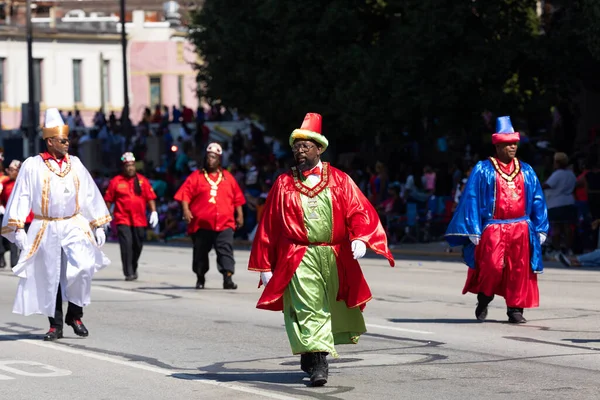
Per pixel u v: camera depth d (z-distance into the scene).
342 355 14.18
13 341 15.88
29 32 54.88
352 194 12.14
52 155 15.80
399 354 14.22
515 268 16.83
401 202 37.12
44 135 15.79
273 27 42.66
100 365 13.75
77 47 90.06
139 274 26.81
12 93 86.69
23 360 14.18
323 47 40.47
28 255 15.59
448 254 32.91
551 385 12.10
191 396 11.77
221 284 23.97
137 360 14.11
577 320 17.25
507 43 35.81
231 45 43.53
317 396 11.63
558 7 37.94
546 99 37.00
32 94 54.81
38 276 15.71
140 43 93.81
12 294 22.58
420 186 40.19
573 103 40.00
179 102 94.69
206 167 22.73
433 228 36.56
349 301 12.12
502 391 11.79
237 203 22.92
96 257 16.08
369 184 39.06
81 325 16.16
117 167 61.03
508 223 16.83
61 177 15.70
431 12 35.56
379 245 12.05
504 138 16.83
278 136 45.94
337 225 12.05
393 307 19.20
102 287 23.36
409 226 36.53
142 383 12.53
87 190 15.99
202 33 45.56
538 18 39.25
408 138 40.38
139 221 25.06
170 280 25.06
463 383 12.24
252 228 40.75
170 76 93.94
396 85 36.62
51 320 15.95
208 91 45.72
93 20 91.38
